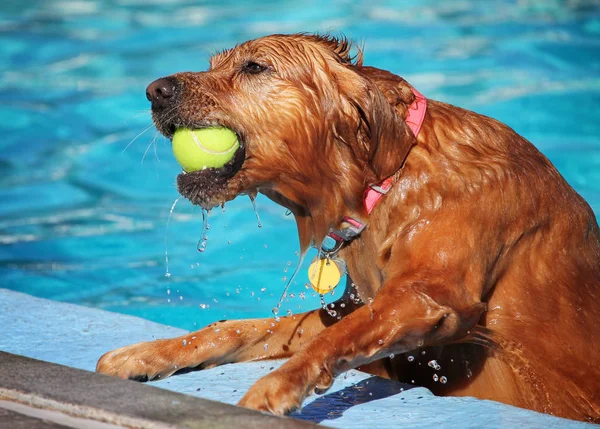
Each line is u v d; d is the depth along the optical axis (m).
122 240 15.00
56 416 5.91
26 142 19.86
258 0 31.97
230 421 5.57
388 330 7.00
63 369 6.59
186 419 5.60
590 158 18.31
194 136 7.79
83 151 19.28
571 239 8.27
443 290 7.21
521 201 7.91
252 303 12.62
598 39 26.73
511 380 7.98
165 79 7.87
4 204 16.53
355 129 7.85
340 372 6.87
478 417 6.85
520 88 22.67
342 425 6.69
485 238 7.66
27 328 9.20
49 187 17.39
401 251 7.65
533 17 29.33
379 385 7.70
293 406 6.45
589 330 8.10
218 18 29.69
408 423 6.73
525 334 7.93
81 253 14.47
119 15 30.61
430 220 7.66
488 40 26.80
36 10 31.17
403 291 7.15
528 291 8.02
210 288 13.10
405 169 7.88
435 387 8.43
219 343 8.25
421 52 25.59
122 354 7.87
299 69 7.92
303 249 8.52
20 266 13.88
